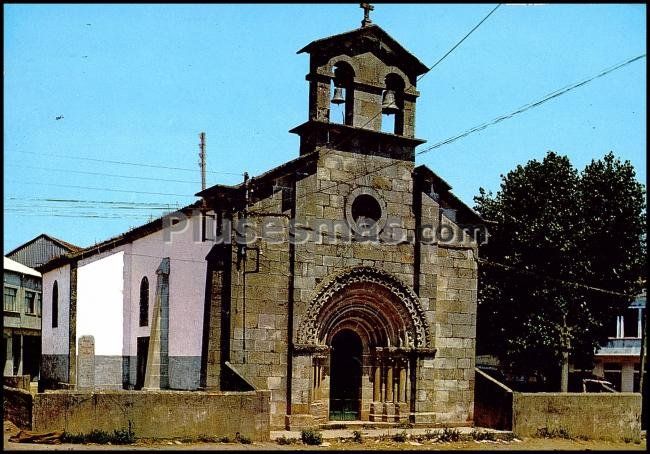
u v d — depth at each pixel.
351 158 28.38
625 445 27.83
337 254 27.64
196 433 23.08
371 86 28.80
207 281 26.64
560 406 28.42
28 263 58.44
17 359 50.19
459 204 30.23
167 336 31.52
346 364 29.06
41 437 21.34
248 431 23.75
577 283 38.78
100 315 36.03
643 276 40.53
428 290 29.08
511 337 40.88
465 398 29.44
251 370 25.94
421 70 29.89
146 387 31.69
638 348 49.06
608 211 40.59
